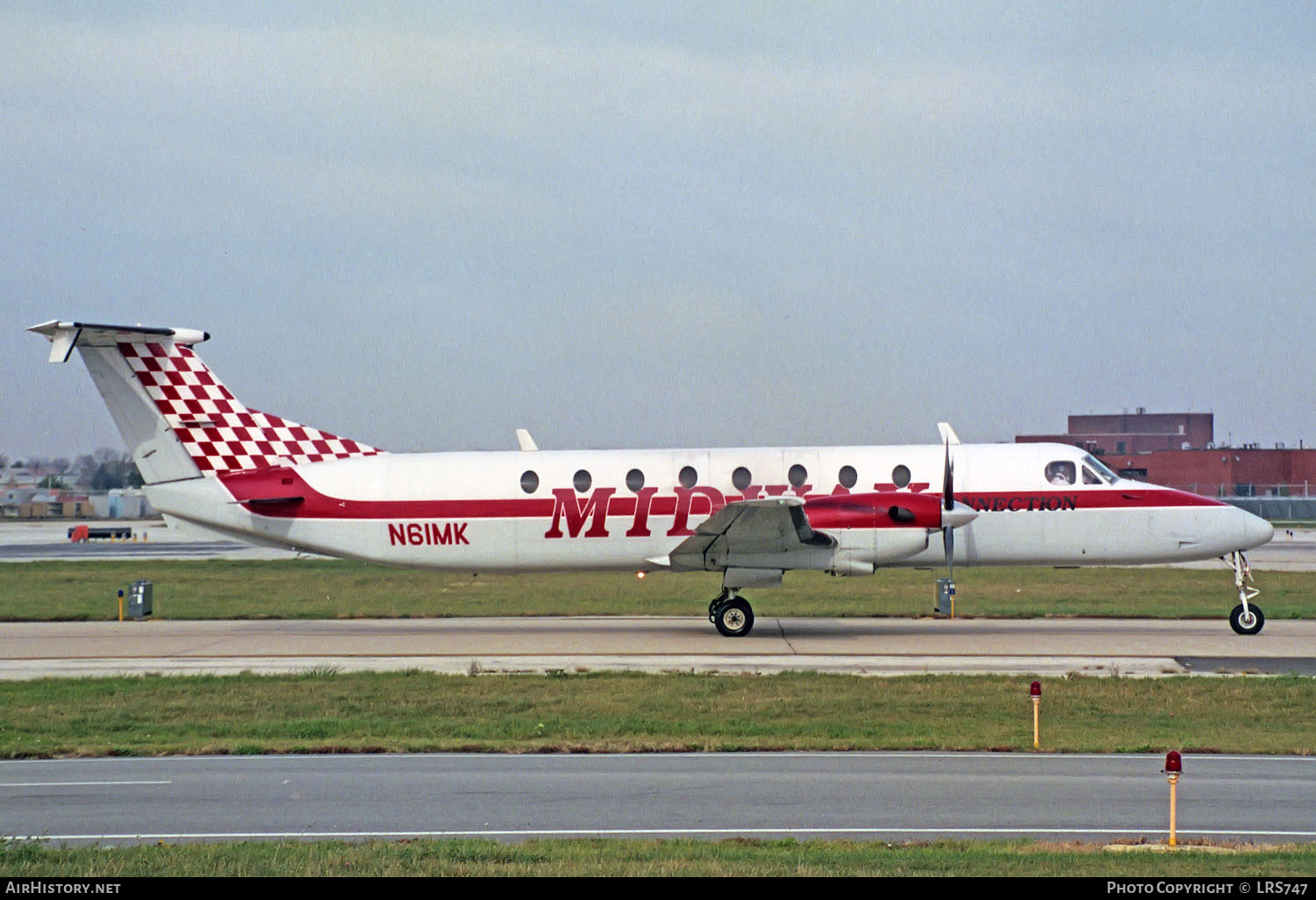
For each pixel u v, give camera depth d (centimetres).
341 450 8181
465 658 6681
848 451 7906
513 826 3309
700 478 7844
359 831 3281
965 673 5988
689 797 3631
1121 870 2739
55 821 3406
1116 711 5009
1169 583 11606
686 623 8544
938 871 2720
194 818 3434
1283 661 6350
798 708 5122
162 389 7988
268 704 5331
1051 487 7731
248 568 14125
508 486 7919
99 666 6500
